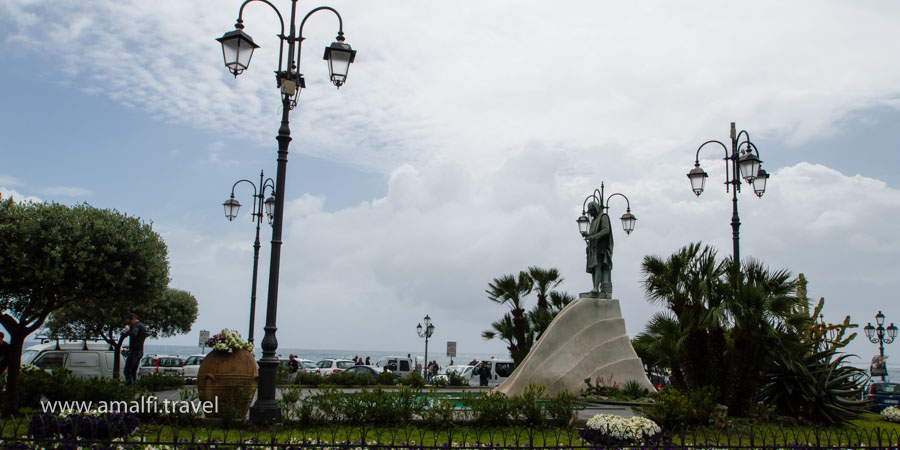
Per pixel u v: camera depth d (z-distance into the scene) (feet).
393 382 95.09
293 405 37.09
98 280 41.50
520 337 93.04
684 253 49.42
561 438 33.53
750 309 43.96
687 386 46.47
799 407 44.19
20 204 41.22
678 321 47.73
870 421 50.14
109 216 43.27
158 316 127.95
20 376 42.37
